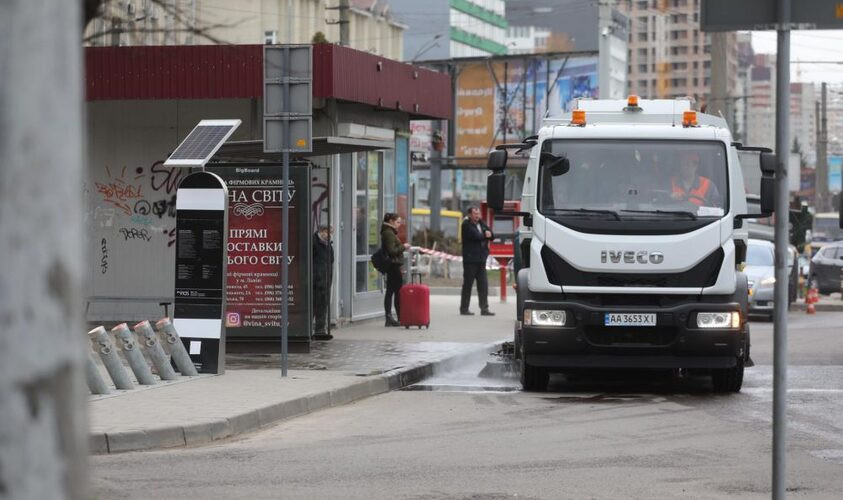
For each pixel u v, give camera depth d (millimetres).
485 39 189500
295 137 23547
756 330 42344
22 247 4145
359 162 37812
